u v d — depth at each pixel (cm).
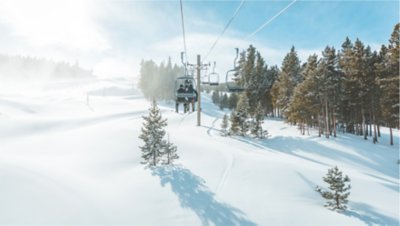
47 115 6506
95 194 1461
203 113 7125
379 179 2055
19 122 4475
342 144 3400
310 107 3834
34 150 2531
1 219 1131
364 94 3566
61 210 1250
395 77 2922
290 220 1249
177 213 1289
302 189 1570
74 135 2961
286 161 2136
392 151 3195
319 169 1947
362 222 1245
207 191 1509
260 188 1562
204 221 1234
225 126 3888
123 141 2530
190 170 1817
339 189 1346
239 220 1245
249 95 5666
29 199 1295
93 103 8425
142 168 1877
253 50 5931
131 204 1366
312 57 4284
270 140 3678
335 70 3897
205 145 2459
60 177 1633
